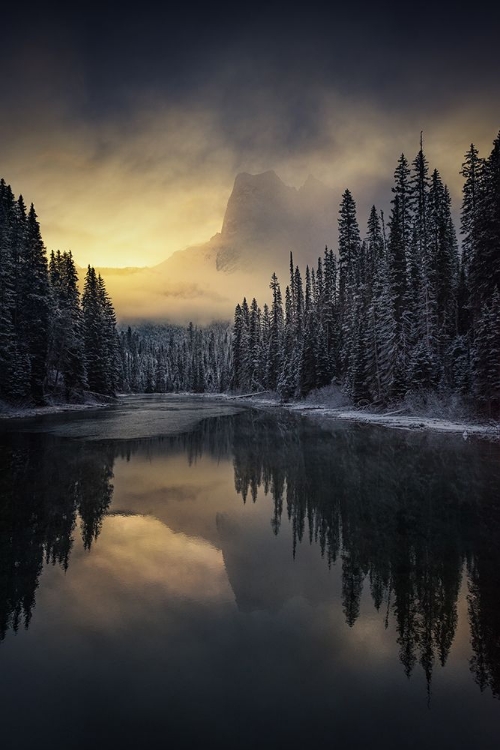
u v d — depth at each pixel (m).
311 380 57.66
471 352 30.38
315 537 10.48
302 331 66.38
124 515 12.38
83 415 43.41
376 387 40.31
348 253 62.03
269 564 9.00
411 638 6.38
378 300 40.53
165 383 144.62
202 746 4.42
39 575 8.63
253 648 6.16
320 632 6.56
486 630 6.56
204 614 7.14
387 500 13.30
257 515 12.29
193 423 36.94
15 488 15.22
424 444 22.84
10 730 4.68
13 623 6.88
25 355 44.03
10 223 48.47
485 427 27.06
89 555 9.60
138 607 7.34
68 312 53.41
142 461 20.09
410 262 41.66
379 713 4.90
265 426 34.28
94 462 19.73
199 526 11.44
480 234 30.72
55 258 60.41
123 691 5.30
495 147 30.03
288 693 5.24
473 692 5.25
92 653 6.07
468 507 12.33
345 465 18.56
